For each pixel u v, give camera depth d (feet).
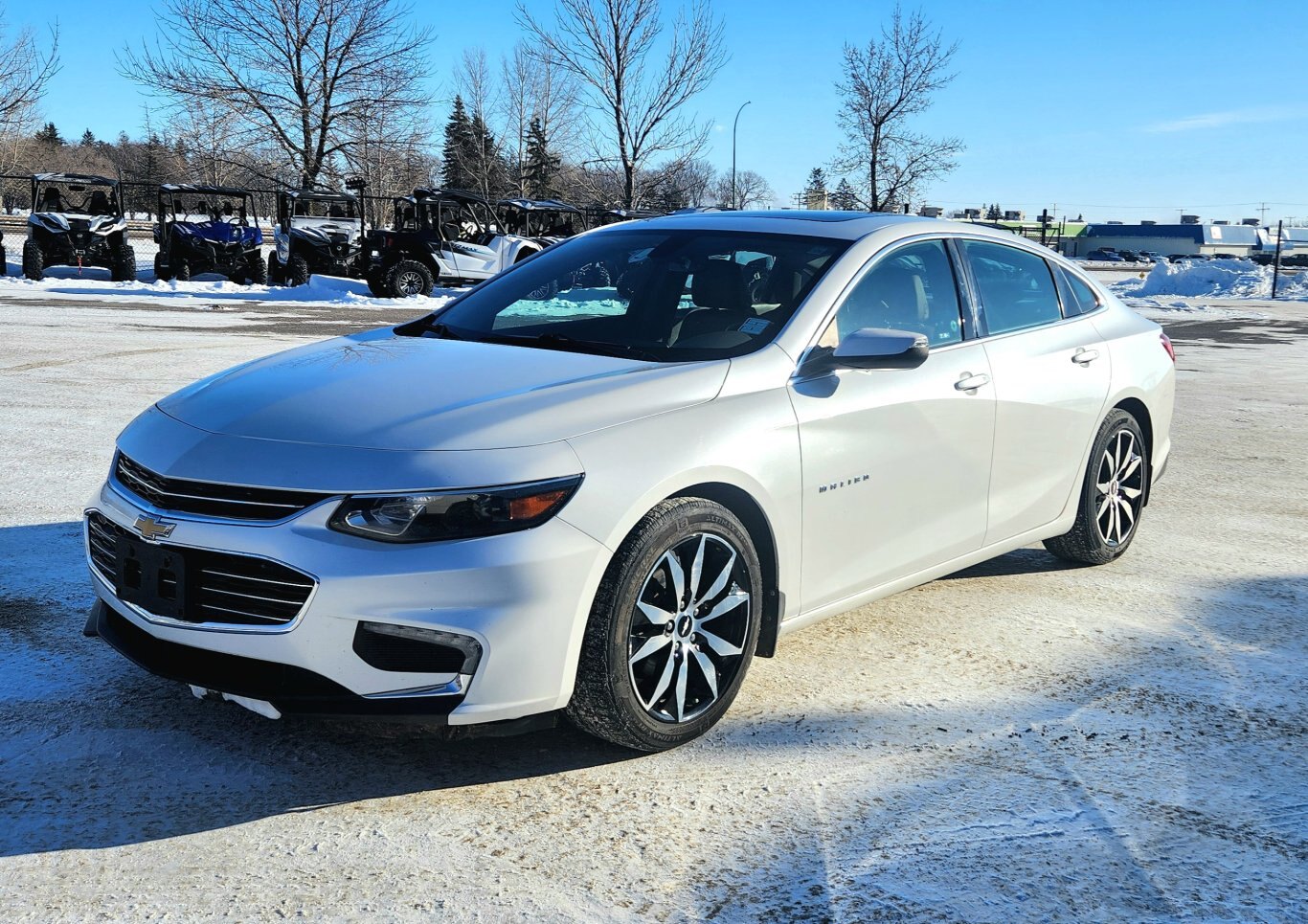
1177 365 45.16
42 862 8.07
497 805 9.16
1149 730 10.98
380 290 75.36
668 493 9.72
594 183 126.31
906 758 10.21
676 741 10.15
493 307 13.26
